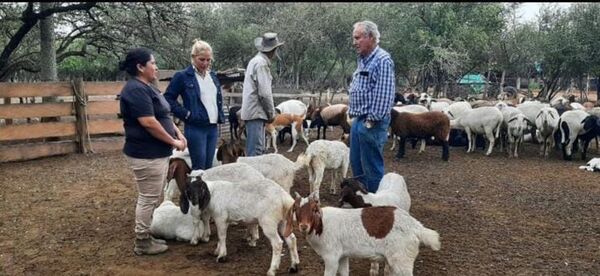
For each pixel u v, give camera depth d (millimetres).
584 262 5133
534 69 33844
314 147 7367
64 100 14828
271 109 6758
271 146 13625
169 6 15734
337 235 4121
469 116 12773
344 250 4156
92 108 11742
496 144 14102
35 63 18234
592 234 6074
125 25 16516
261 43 6570
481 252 5387
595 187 8766
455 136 14062
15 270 4848
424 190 8375
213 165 7004
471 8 26109
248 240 5586
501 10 26344
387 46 26500
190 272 4793
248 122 6789
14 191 7914
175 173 5930
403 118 11438
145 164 4992
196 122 5980
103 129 11961
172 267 4910
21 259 5121
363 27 5488
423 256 5242
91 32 17344
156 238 5727
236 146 7004
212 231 6008
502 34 28266
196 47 5898
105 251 5340
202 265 4973
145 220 5152
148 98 4844
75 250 5371
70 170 9633
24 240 5676
